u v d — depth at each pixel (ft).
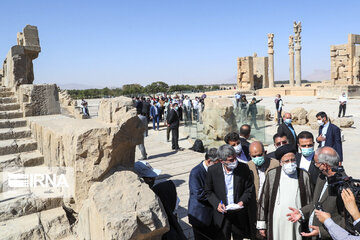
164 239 10.72
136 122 10.80
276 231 11.49
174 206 12.37
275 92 150.00
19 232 10.79
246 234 13.06
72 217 11.76
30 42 27.94
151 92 246.06
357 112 71.15
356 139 40.16
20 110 22.63
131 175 9.93
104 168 9.91
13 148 17.17
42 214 12.04
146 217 8.54
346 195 8.42
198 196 13.21
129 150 11.08
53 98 22.62
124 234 7.98
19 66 27.02
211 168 12.80
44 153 15.90
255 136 40.65
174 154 34.63
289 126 21.58
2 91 26.94
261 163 13.03
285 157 11.18
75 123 11.57
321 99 111.34
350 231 8.62
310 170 12.55
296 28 157.17
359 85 110.42
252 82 182.80
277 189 11.53
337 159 9.88
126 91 228.84
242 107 42.06
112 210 8.49
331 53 130.00
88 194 9.80
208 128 39.68
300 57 160.15
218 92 177.27
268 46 172.65
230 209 11.92
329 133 20.42
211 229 13.16
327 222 9.12
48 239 10.91
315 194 10.67
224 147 12.04
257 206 12.50
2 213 11.75
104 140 9.91
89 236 9.35
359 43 124.36
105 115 11.57
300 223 11.32
